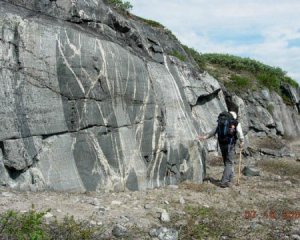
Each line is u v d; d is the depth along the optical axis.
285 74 27.22
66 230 5.60
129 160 8.76
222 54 25.59
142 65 9.91
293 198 9.21
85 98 8.26
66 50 8.12
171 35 16.55
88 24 9.84
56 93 7.84
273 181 10.92
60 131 7.80
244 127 17.50
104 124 8.51
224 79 21.47
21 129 7.20
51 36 8.01
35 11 8.66
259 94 21.73
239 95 20.58
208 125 14.05
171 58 12.66
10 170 7.04
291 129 23.55
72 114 8.02
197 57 21.97
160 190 8.80
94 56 8.57
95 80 8.48
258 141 18.75
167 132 10.04
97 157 8.20
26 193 6.91
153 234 6.02
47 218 5.94
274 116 21.81
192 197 8.47
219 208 7.88
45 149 7.52
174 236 5.96
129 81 9.25
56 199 6.92
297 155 16.73
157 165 9.38
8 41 7.38
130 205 7.37
